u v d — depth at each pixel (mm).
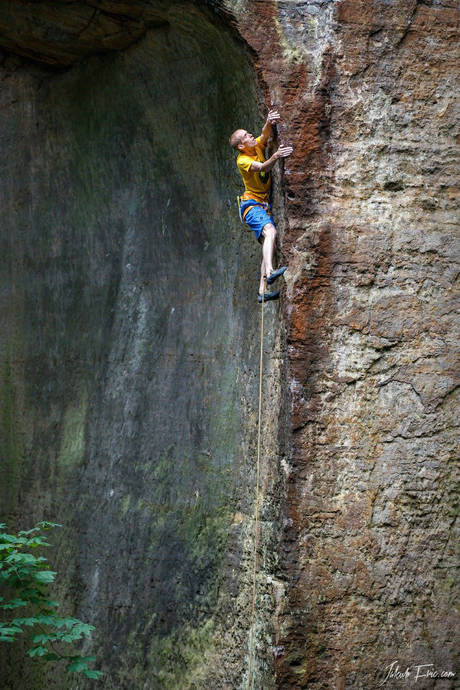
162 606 11266
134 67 11703
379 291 9781
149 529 11781
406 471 9680
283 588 9336
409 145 9961
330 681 9266
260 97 9750
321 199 9711
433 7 10055
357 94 9867
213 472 11008
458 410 9852
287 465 9484
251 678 9609
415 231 9898
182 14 10031
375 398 9688
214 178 11195
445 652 9547
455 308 9938
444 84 10062
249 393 10539
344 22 9844
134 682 11289
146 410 12258
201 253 11602
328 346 9625
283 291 9672
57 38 11891
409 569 9586
